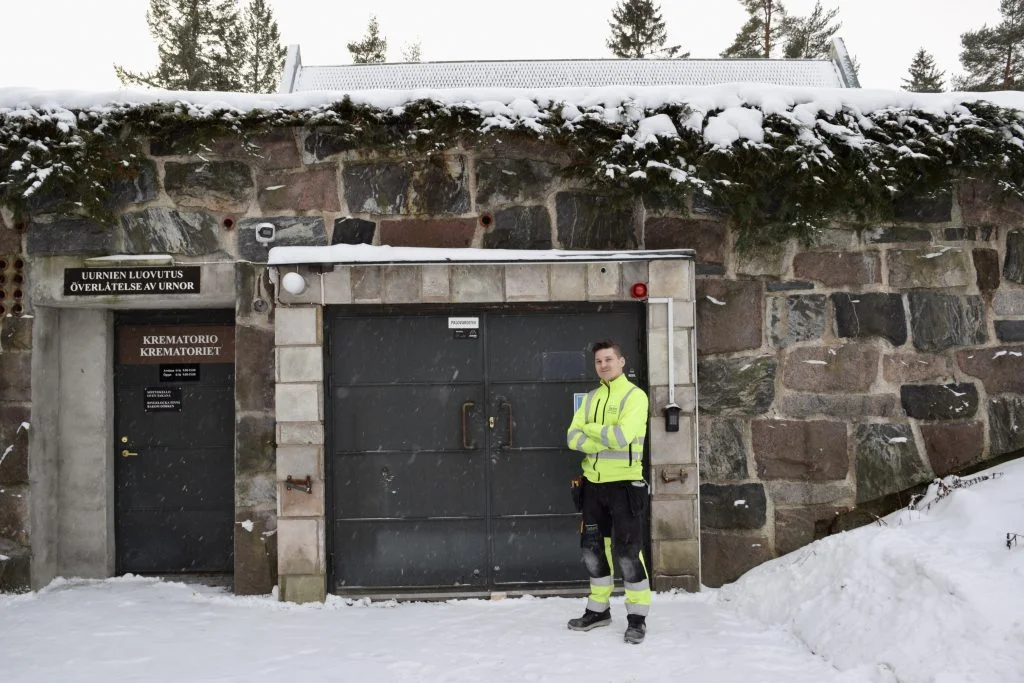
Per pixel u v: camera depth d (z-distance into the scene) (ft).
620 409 15.87
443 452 19.15
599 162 18.70
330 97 18.66
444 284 18.80
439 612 17.76
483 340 19.24
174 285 19.17
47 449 20.02
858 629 14.24
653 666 13.93
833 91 19.07
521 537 19.19
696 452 18.74
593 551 16.06
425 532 19.10
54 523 20.39
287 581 18.39
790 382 19.29
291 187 19.27
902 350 19.36
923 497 18.58
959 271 19.51
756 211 19.01
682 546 18.74
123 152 18.84
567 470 19.24
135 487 21.68
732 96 18.98
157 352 21.75
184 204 19.24
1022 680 11.37
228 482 21.76
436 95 18.61
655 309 18.89
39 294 19.20
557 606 18.08
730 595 18.20
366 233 19.27
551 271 18.88
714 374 19.30
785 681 13.15
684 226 19.45
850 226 19.42
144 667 14.12
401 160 19.31
